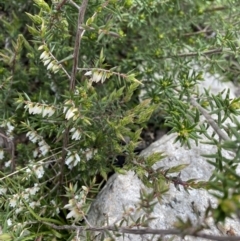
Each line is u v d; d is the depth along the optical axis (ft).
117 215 9.62
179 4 12.31
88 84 8.86
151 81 11.87
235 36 11.41
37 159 10.91
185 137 8.48
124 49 13.32
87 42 10.94
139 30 12.80
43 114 9.12
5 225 8.75
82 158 9.73
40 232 9.88
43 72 11.26
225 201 5.51
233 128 6.96
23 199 9.34
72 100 8.51
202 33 13.00
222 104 8.81
